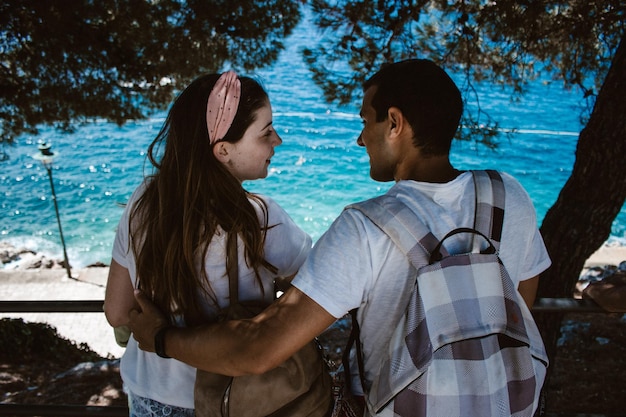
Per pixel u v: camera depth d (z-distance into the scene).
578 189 4.20
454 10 5.35
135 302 1.61
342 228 1.19
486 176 1.27
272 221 1.46
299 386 1.29
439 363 1.13
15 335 8.32
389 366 1.15
